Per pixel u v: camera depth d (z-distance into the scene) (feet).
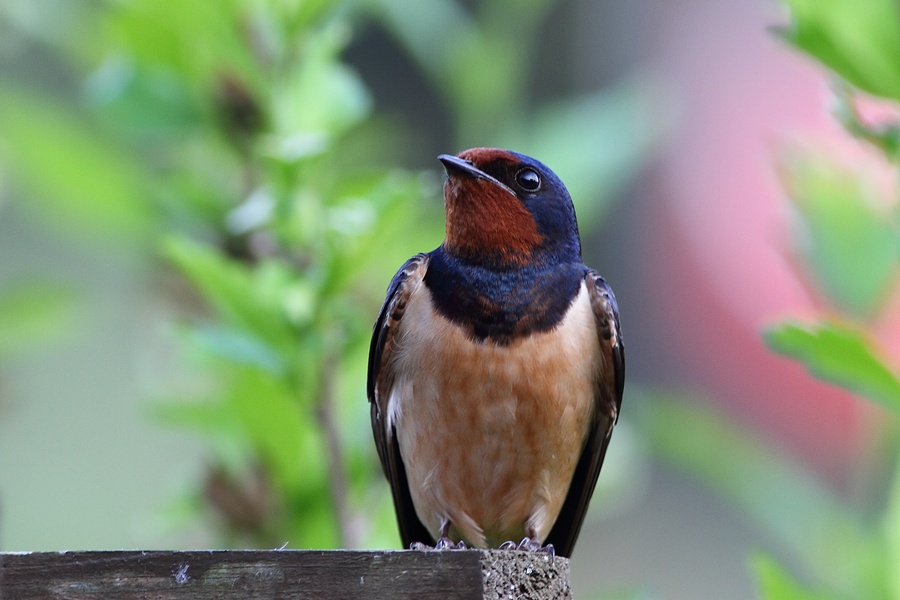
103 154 37.09
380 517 36.70
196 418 34.71
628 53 62.39
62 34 41.86
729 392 62.59
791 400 60.23
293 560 23.17
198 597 23.25
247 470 34.68
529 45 59.82
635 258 65.16
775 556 52.70
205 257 32.09
